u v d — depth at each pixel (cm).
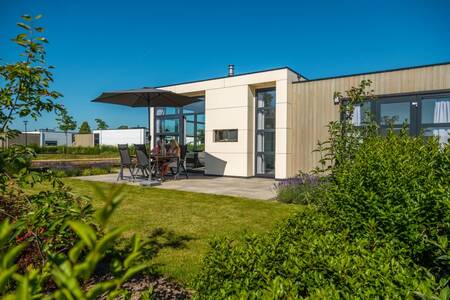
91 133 4269
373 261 129
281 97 905
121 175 882
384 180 191
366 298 104
